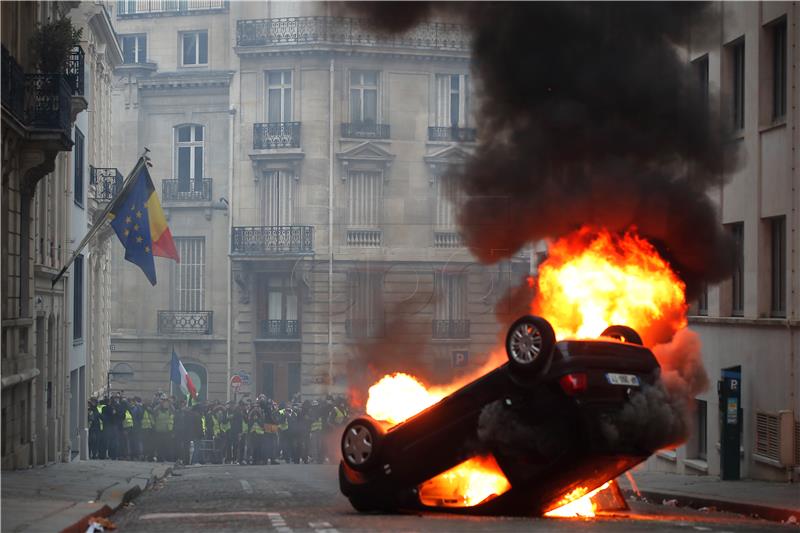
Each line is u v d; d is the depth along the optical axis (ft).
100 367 223.10
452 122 257.55
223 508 78.64
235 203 264.72
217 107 275.18
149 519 69.77
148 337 276.21
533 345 62.49
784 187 113.09
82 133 186.39
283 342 262.06
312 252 256.93
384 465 68.95
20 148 122.01
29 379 129.29
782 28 116.06
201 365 274.57
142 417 173.58
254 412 178.50
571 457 61.62
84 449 195.52
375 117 257.55
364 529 56.54
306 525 60.08
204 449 179.93
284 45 258.57
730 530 57.36
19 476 106.83
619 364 63.10
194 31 278.67
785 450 110.83
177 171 277.85
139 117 277.85
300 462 181.16
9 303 119.03
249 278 264.72
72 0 163.73
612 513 74.13
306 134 258.57
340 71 257.34
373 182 258.57
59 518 66.39
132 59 281.74
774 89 117.50
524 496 64.34
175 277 277.44
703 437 134.00
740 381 118.93
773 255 117.91
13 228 120.88
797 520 77.82
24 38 127.85
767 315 118.21
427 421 67.62
